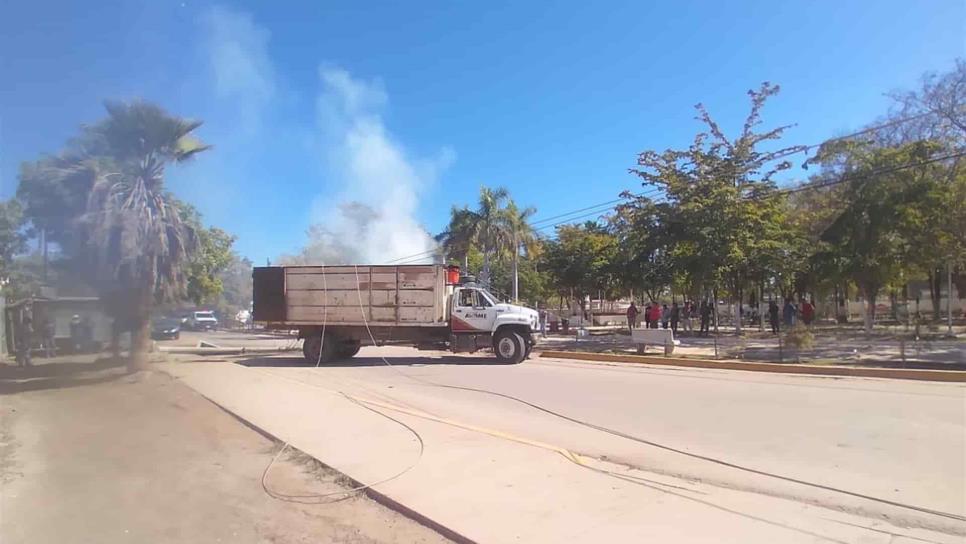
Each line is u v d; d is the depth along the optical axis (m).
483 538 5.40
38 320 24.86
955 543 5.11
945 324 39.53
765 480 6.92
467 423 10.54
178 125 18.03
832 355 19.91
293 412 11.45
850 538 5.23
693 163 29.23
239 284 61.34
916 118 26.23
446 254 42.53
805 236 32.12
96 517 6.41
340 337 22.98
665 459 7.91
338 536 5.82
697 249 27.66
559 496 6.42
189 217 23.83
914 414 10.43
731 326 44.94
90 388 15.75
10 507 6.71
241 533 5.95
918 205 25.09
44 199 18.09
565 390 14.04
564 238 45.78
